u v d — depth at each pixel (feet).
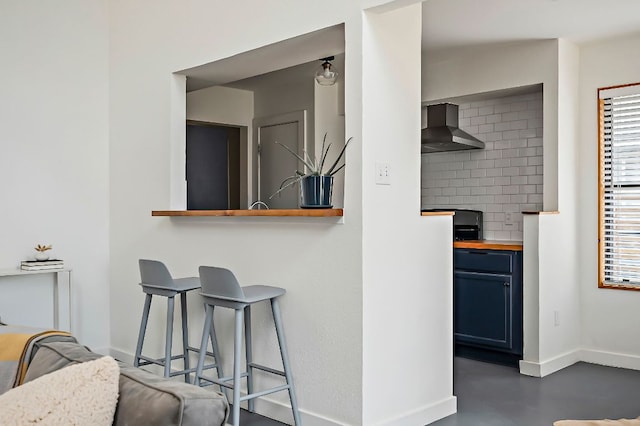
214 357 12.23
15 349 6.54
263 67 13.39
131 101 15.26
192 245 13.39
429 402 11.46
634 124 15.37
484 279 16.05
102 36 16.07
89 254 15.78
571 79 15.79
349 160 10.23
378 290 10.31
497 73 16.39
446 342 11.92
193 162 20.94
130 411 4.85
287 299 11.19
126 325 15.44
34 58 14.94
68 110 15.48
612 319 15.71
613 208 15.78
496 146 18.11
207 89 20.53
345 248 10.24
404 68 10.95
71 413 4.69
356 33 10.15
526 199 17.47
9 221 14.56
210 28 12.95
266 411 11.67
